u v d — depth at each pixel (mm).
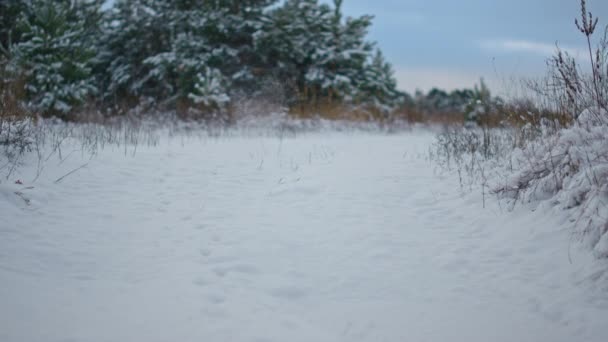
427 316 3164
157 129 12648
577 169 4559
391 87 25734
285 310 3211
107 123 12258
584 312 3086
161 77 16781
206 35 17109
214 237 4457
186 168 7074
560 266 3652
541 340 2869
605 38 4812
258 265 3875
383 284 3607
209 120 14055
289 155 8523
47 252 3840
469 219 4875
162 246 4223
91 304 3090
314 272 3793
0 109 7027
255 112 15273
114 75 18344
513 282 3559
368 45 19438
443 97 34094
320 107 17078
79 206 5043
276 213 5188
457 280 3656
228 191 6008
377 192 5941
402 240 4426
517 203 4871
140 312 3035
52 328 2748
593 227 3789
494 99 9227
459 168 6695
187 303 3191
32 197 4941
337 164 7633
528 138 6293
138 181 6203
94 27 17219
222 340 2775
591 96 4953
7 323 2734
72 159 6598
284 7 17547
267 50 17422
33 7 13406
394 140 11422
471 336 2932
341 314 3186
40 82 11414
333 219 4984
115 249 4090
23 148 6133
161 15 17984
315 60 18359
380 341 2879
